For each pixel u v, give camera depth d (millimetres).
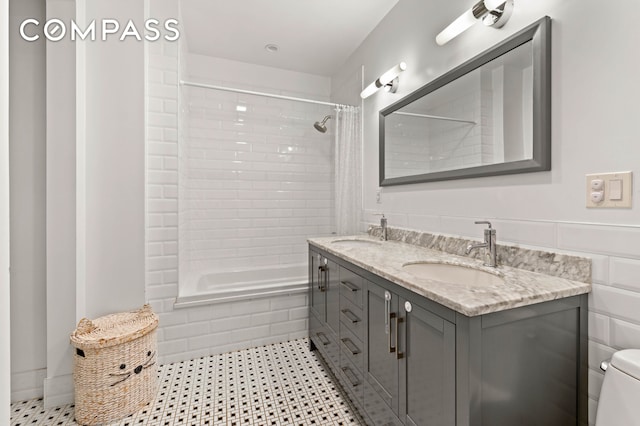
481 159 1454
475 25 1502
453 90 1634
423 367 1023
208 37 2615
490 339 863
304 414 1550
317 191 3387
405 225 2062
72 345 1541
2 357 516
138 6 1798
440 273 1476
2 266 520
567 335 998
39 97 1721
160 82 2014
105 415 1481
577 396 1020
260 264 3154
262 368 1998
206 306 2174
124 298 1798
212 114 2959
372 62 2488
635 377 775
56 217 1632
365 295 1409
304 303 2461
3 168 519
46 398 1631
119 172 1788
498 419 883
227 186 3023
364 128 2625
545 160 1150
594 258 1021
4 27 515
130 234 1807
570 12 1086
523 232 1262
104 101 1763
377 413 1305
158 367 2008
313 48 2791
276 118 3209
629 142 930
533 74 1192
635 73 916
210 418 1522
